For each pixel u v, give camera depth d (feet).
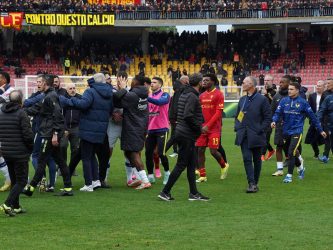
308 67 159.53
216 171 55.52
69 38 163.43
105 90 43.50
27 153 35.81
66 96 47.29
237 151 71.97
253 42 164.96
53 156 42.34
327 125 60.08
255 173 44.83
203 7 162.91
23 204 39.29
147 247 28.91
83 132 43.62
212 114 48.80
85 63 159.22
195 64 161.48
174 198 41.55
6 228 32.68
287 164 53.11
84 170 44.39
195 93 39.50
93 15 155.94
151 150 48.08
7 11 152.35
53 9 155.22
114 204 39.34
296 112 48.49
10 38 159.33
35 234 31.40
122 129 45.19
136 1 163.73
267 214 36.32
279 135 51.85
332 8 159.33
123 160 63.41
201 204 39.45
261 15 161.99
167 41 165.99
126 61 160.97
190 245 29.25
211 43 166.61
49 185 44.37
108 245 29.27
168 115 52.11
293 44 167.43
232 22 162.81
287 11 160.97
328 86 59.98
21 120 35.32
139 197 42.04
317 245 29.25
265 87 60.29
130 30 172.96
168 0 169.27
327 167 58.54
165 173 48.03
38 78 42.52
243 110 44.14
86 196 42.42
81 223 33.86
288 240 30.14
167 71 157.79
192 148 40.06
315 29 171.94
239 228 32.58
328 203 40.01
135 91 44.60
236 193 43.83
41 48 160.56
